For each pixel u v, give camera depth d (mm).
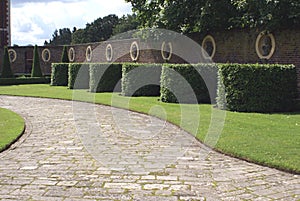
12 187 5316
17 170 6180
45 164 6559
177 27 20828
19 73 40000
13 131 9703
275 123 10453
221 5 18906
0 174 5949
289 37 15664
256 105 13164
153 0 22031
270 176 5836
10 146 8117
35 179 5684
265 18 15641
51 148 7883
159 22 21172
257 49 16984
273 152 7074
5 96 21219
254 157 6715
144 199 4855
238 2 17234
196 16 19594
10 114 13227
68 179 5680
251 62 17391
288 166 6121
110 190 5195
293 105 13672
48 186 5355
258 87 13156
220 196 4957
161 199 4855
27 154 7348
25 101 18375
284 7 15516
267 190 5180
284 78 13422
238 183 5492
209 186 5363
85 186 5355
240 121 10828
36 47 36188
